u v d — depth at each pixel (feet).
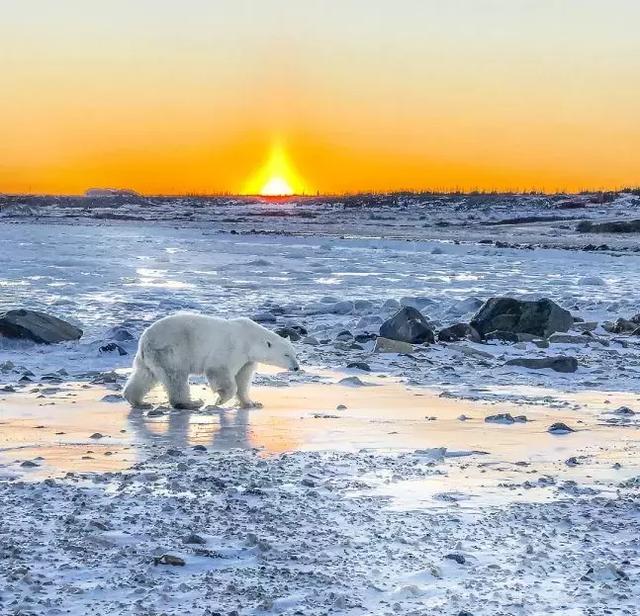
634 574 18.53
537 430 33.68
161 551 19.48
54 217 416.46
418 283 112.47
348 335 61.82
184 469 26.86
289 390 42.29
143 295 88.99
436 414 36.73
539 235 269.23
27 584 17.38
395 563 19.13
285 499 23.90
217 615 15.99
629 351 58.34
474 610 16.46
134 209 566.77
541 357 54.03
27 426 33.19
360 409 37.68
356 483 25.66
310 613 16.25
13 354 51.70
